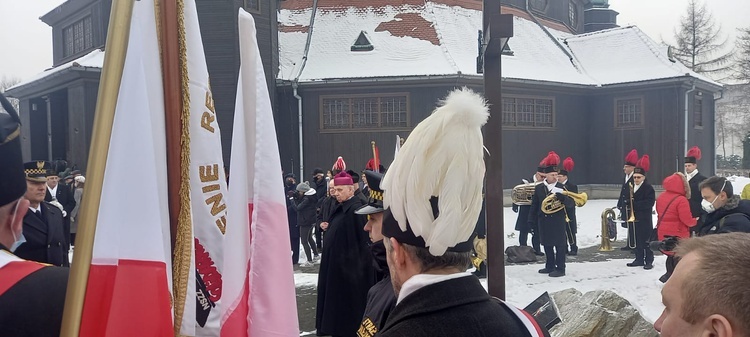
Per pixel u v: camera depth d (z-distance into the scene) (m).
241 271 1.81
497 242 4.41
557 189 8.99
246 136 1.93
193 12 1.83
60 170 12.07
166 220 1.64
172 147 1.72
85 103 17.48
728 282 1.00
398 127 20.14
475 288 1.31
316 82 19.95
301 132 20.14
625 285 8.20
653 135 22.45
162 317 1.36
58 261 4.90
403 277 1.35
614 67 24.17
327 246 4.98
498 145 4.41
